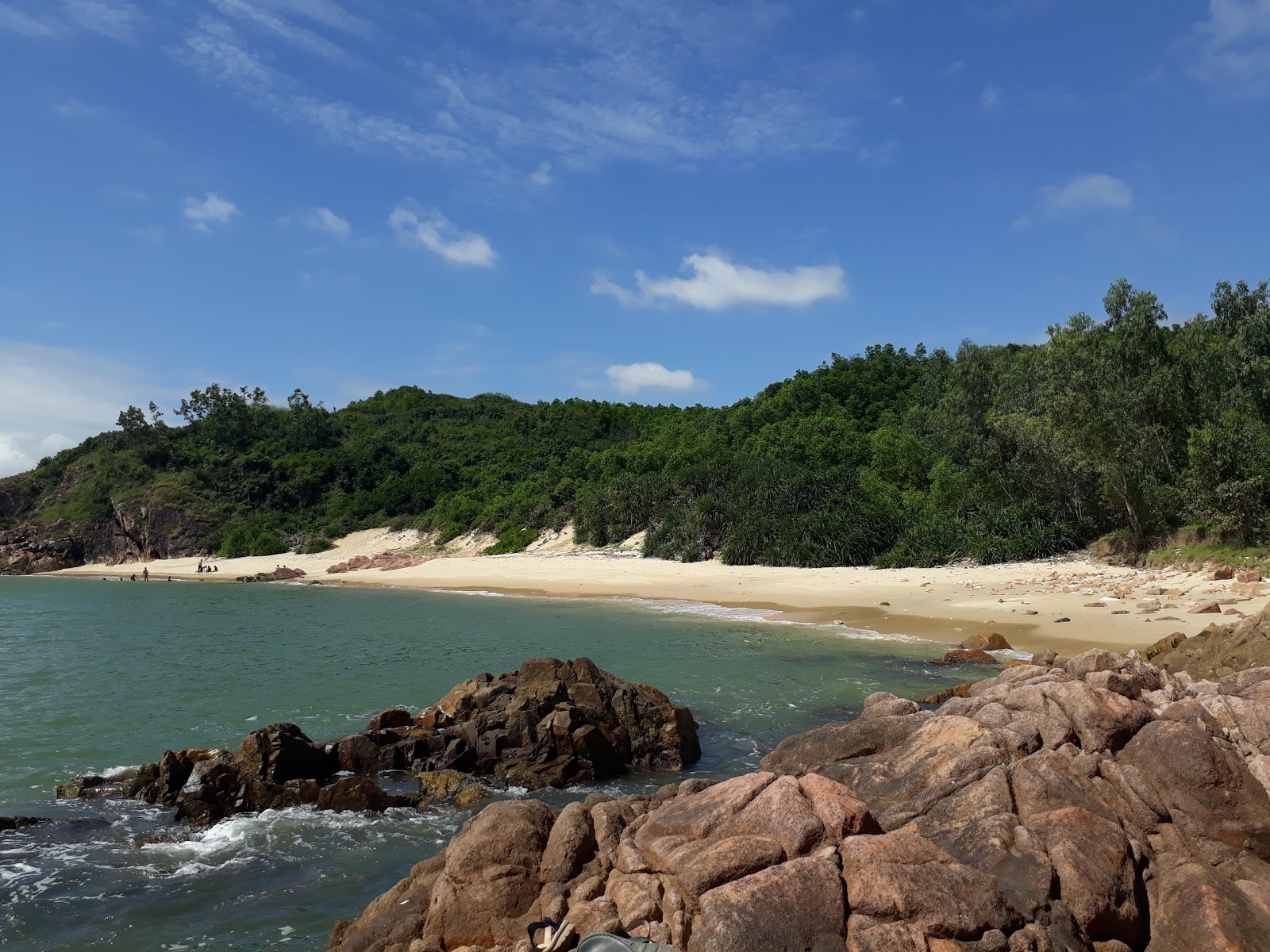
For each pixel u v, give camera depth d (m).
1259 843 6.92
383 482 103.00
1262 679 9.84
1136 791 7.43
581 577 51.75
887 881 5.82
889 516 47.28
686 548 54.16
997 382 56.78
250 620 38.94
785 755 10.35
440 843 11.90
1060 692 8.85
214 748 16.61
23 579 82.81
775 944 5.46
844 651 24.97
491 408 139.12
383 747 15.40
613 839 7.47
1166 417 39.59
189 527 98.00
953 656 23.05
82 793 14.05
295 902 10.09
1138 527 36.62
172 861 11.35
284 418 126.12
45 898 10.24
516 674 18.12
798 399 87.12
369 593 53.97
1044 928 5.91
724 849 6.16
